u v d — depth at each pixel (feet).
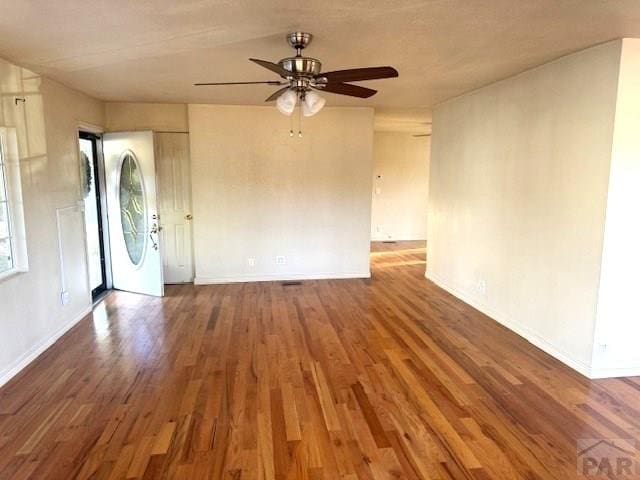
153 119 18.49
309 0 7.46
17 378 10.61
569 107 11.05
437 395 9.80
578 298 10.91
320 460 7.59
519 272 13.38
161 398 9.68
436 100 17.99
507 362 11.53
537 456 7.71
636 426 8.62
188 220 19.49
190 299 17.33
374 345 12.69
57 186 13.56
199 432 8.41
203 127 18.61
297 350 12.34
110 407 9.30
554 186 11.68
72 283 14.40
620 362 10.62
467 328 14.10
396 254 27.22
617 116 9.67
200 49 10.35
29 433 8.38
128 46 10.09
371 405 9.39
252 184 19.34
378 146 31.48
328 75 9.04
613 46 9.67
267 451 7.84
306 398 9.68
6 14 8.05
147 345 12.70
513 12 8.02
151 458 7.65
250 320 14.90
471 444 8.04
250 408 9.27
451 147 17.94
